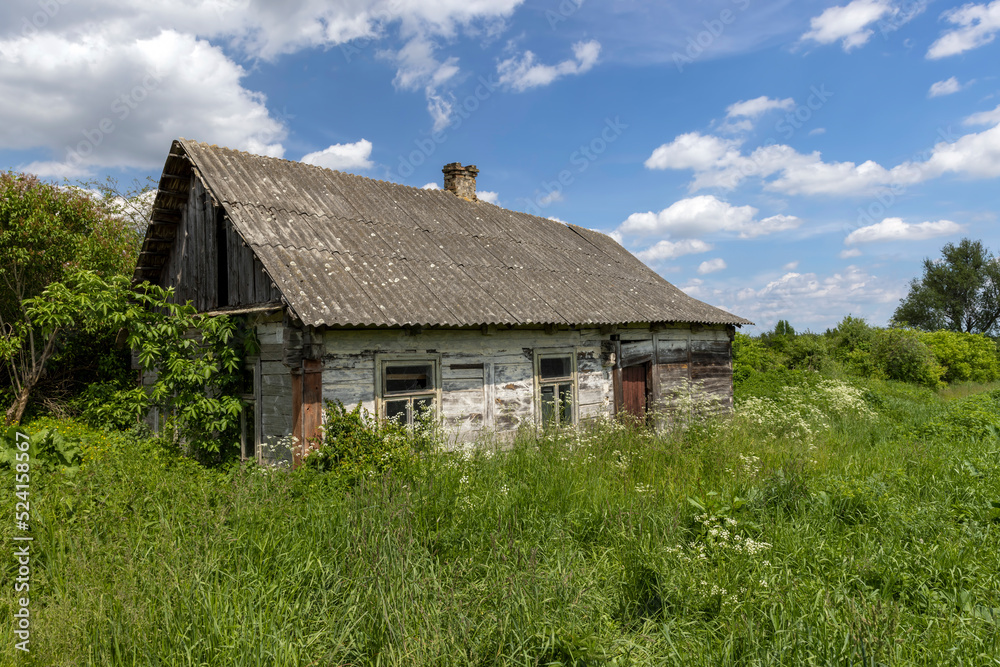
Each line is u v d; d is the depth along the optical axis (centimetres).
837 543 486
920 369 2519
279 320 762
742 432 930
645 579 416
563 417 1049
